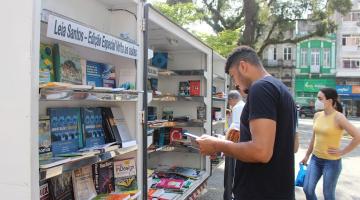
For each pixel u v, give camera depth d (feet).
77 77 9.46
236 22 70.79
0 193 6.59
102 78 10.74
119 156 11.21
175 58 21.30
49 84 6.83
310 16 81.41
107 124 10.59
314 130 14.88
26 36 6.44
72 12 9.67
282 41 83.10
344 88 127.65
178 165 21.02
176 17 37.55
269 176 7.51
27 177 6.45
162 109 21.57
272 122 7.07
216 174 27.20
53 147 8.48
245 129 7.84
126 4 11.18
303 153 36.68
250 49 8.30
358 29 126.52
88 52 10.39
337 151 13.97
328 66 129.18
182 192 16.06
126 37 10.98
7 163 6.54
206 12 69.97
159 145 18.29
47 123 8.31
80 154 8.43
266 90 7.27
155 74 18.31
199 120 20.49
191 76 21.25
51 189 8.69
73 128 9.35
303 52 130.31
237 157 7.48
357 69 127.34
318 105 15.15
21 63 6.47
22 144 6.45
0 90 6.56
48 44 8.70
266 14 71.15
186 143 19.30
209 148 8.02
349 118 117.91
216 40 45.11
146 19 11.28
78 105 10.03
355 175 26.91
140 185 11.14
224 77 29.09
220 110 27.55
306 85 130.62
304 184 14.93
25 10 6.46
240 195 7.89
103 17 11.03
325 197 14.30
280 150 7.47
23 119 6.45
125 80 11.09
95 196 10.03
